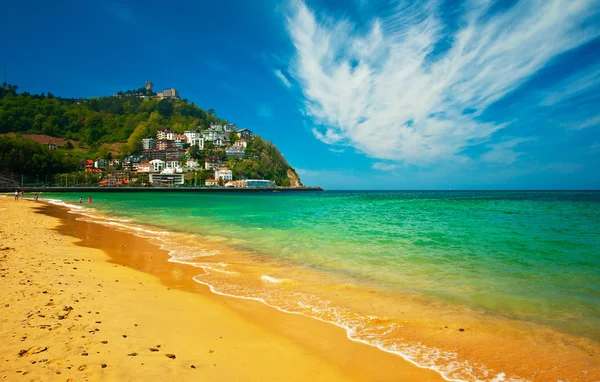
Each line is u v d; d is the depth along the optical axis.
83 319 6.39
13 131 189.75
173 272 11.34
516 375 5.03
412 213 34.78
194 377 4.64
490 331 6.62
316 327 6.83
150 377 4.48
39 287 8.23
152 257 13.78
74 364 4.61
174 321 6.86
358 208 44.19
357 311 7.74
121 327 6.21
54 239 17.08
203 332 6.39
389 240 17.36
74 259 12.42
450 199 75.50
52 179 142.75
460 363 5.39
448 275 10.77
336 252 14.52
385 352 5.76
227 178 193.38
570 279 10.26
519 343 6.11
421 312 7.65
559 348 5.92
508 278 10.39
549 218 28.41
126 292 8.63
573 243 16.20
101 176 168.75
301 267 11.97
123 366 4.71
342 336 6.41
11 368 4.34
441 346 6.00
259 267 12.00
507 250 14.66
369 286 9.67
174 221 27.94
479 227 22.36
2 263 10.47
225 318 7.22
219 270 11.60
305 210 40.31
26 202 54.12
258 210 40.88
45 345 5.11
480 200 68.75
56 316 6.36
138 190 147.12
